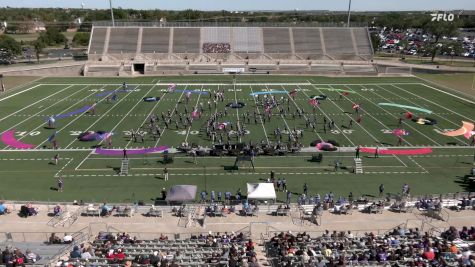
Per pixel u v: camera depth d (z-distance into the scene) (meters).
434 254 23.66
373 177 43.22
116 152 49.59
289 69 104.25
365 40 114.81
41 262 23.45
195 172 44.22
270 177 43.03
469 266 21.89
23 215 32.31
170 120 61.44
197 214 33.25
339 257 23.17
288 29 116.94
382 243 26.00
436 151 50.47
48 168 45.06
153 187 40.78
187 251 25.27
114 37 111.19
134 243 26.80
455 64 117.19
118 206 34.06
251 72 102.31
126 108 68.62
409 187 40.81
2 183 41.19
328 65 107.06
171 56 108.19
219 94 75.88
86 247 26.33
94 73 98.94
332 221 31.80
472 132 57.31
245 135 55.00
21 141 52.94
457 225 30.95
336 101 73.94
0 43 122.75
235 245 25.84
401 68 105.88
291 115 64.44
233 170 44.72
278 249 25.50
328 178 42.94
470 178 43.00
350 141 53.53
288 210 33.22
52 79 94.00
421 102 73.81
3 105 70.12
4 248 25.94
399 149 50.97
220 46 111.56
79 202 36.44
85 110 67.44
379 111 67.56
